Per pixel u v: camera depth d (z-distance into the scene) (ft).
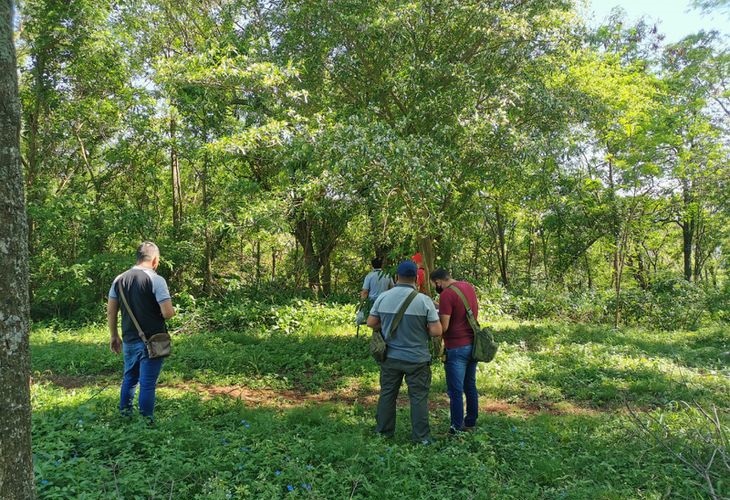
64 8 38.40
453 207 31.58
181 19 47.01
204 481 12.71
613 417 19.95
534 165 29.01
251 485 12.41
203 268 46.42
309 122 29.19
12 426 7.74
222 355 28.14
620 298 51.70
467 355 18.01
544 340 36.01
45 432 15.11
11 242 7.77
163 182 47.85
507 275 76.43
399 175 23.99
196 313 38.81
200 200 49.16
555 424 19.07
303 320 39.68
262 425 17.04
